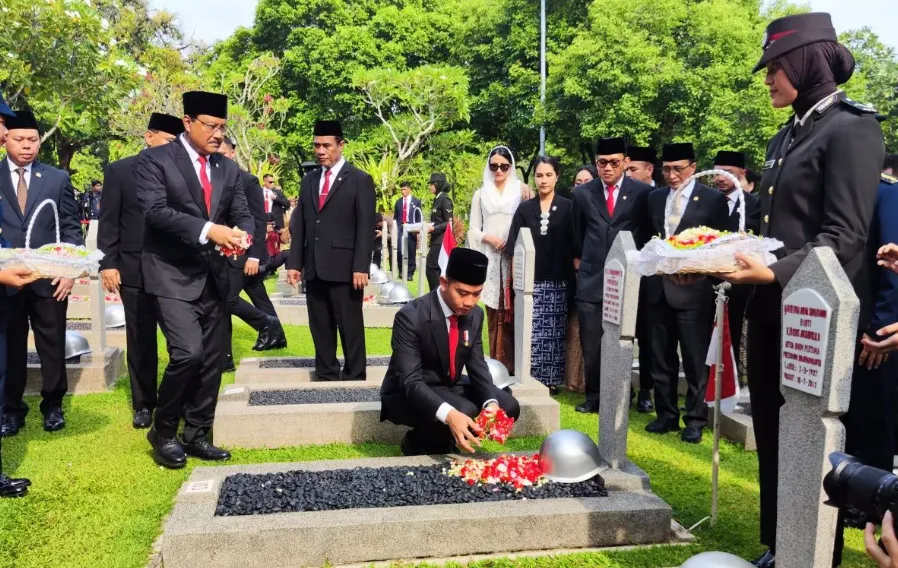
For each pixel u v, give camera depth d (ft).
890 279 12.12
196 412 16.53
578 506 12.45
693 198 19.42
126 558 11.60
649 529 12.53
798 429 8.87
